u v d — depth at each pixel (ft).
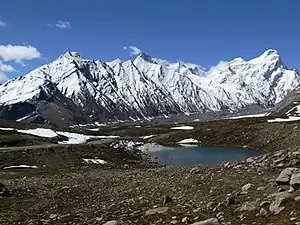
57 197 138.62
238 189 107.45
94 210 112.16
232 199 94.89
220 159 378.32
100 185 157.99
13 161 291.17
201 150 473.67
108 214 104.42
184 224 85.10
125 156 361.30
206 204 99.35
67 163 297.74
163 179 148.15
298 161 123.85
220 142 538.88
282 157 133.39
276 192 94.99
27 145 386.93
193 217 89.97
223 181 119.96
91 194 139.33
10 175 220.84
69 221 101.96
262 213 81.82
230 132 566.36
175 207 101.04
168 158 395.75
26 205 127.85
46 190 153.79
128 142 527.81
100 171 227.81
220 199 101.19
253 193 99.60
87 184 163.84
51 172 230.68
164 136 608.60
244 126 584.40
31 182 176.65
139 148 493.77
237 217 84.17
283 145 437.99
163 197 115.03
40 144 396.16
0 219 109.81
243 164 142.41
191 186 123.13
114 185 153.99
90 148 350.43
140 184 145.59
